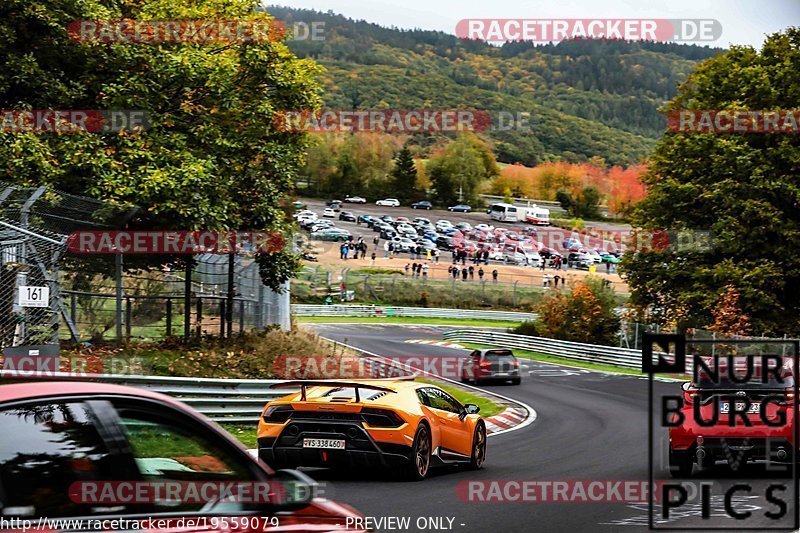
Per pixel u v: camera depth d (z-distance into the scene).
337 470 13.86
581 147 182.00
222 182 23.88
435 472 14.05
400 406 12.67
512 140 177.50
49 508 3.81
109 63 23.50
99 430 4.06
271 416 12.78
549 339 53.38
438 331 68.62
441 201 152.00
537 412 26.91
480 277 92.38
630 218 48.84
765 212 42.78
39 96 22.62
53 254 18.06
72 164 21.61
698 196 45.31
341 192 150.38
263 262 25.77
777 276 43.44
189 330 22.72
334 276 85.38
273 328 25.73
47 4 22.28
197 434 4.48
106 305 21.11
